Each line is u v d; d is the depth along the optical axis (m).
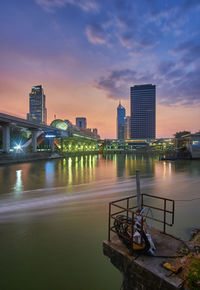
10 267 6.27
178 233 8.31
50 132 81.12
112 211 11.91
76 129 111.50
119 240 5.43
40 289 5.27
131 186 20.33
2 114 51.66
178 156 71.50
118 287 5.36
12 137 95.62
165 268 4.11
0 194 16.77
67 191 17.95
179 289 3.54
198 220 9.99
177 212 11.43
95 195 16.30
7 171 34.06
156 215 10.86
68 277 5.77
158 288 3.88
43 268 6.20
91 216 11.02
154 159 80.38
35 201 14.40
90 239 8.16
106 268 6.19
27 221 10.33
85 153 122.81
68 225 9.71
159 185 20.84
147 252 4.59
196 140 68.12
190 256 4.53
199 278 3.59
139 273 4.30
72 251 7.21
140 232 4.76
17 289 5.28
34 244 7.77
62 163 53.09
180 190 18.05
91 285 5.44
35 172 32.97
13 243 7.88
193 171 35.03
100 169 38.69
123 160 72.12
